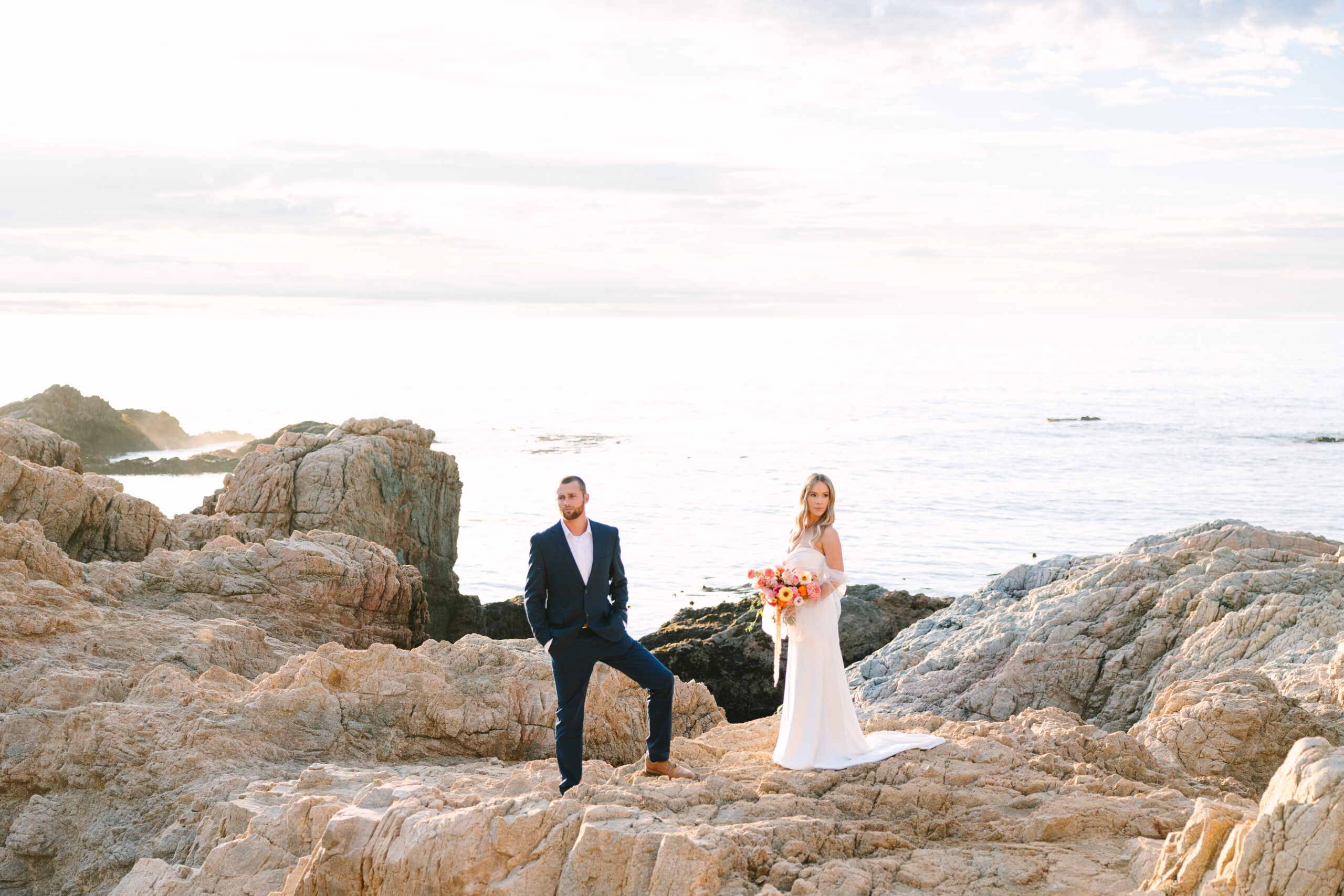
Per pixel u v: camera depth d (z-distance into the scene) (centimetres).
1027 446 11469
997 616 2073
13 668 1205
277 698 1028
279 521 3011
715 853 527
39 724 988
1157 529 6712
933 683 1892
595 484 8625
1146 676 1759
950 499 7894
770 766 756
